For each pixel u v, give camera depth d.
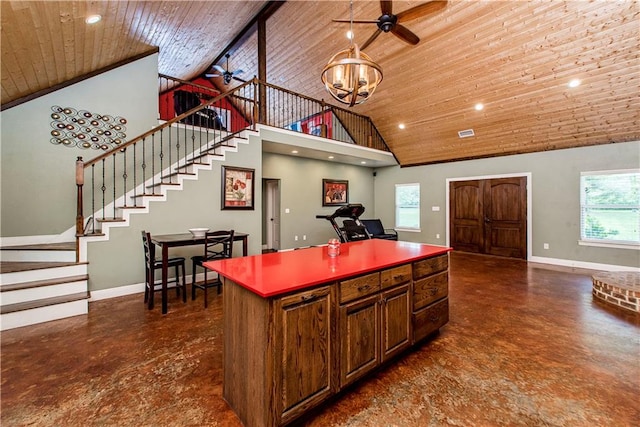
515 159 6.30
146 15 3.77
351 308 1.83
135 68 4.82
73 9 2.94
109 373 2.08
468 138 6.41
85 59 4.04
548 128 5.36
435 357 2.32
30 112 4.06
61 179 4.28
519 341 2.57
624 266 5.04
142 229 3.95
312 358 1.61
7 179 3.95
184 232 4.27
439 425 1.60
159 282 4.17
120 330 2.79
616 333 2.71
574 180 5.55
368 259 2.26
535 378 2.03
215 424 1.61
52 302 3.05
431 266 2.56
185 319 3.07
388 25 2.93
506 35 4.10
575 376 2.04
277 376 1.45
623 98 4.32
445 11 4.08
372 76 3.29
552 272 5.10
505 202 6.46
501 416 1.66
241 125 9.52
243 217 4.88
